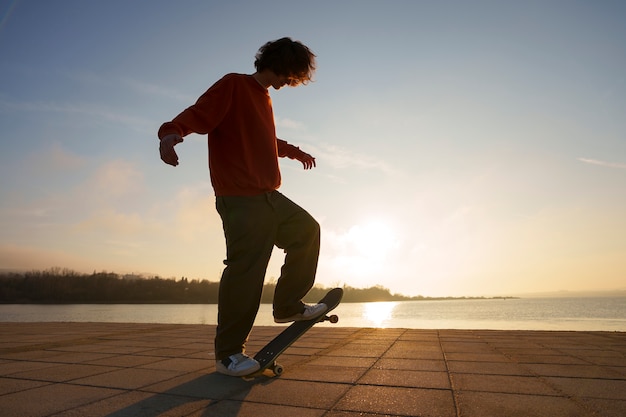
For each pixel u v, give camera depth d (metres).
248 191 2.44
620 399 2.07
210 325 6.72
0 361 3.26
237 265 2.40
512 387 2.32
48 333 5.59
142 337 5.03
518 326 34.06
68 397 2.10
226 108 2.38
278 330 5.88
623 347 4.06
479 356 3.46
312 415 1.78
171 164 2.12
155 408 1.89
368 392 2.19
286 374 2.67
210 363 3.10
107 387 2.32
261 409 1.88
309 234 2.58
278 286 2.61
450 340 4.59
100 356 3.49
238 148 2.44
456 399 2.06
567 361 3.22
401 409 1.88
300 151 3.14
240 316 2.43
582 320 53.00
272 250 2.52
